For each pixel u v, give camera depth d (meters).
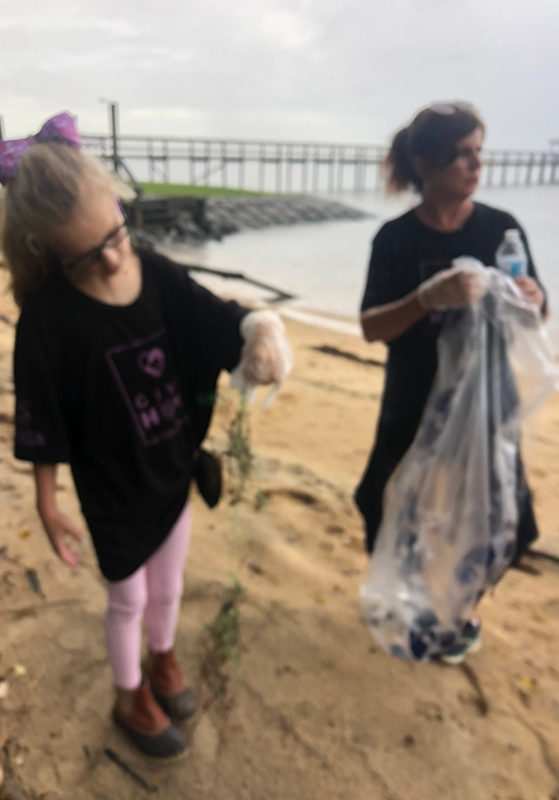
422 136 1.98
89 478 1.73
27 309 1.55
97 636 2.38
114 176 1.64
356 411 5.39
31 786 1.85
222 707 2.14
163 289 1.77
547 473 4.38
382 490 2.34
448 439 2.07
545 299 2.15
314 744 2.02
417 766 1.96
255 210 32.06
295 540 3.09
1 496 3.13
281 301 12.83
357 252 22.16
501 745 2.03
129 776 1.90
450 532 2.13
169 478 1.82
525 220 28.80
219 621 2.28
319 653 2.37
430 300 1.90
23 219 1.45
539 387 2.05
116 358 1.63
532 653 2.45
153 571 1.97
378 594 2.32
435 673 2.31
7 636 2.35
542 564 3.12
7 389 4.43
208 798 1.85
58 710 2.09
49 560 2.73
